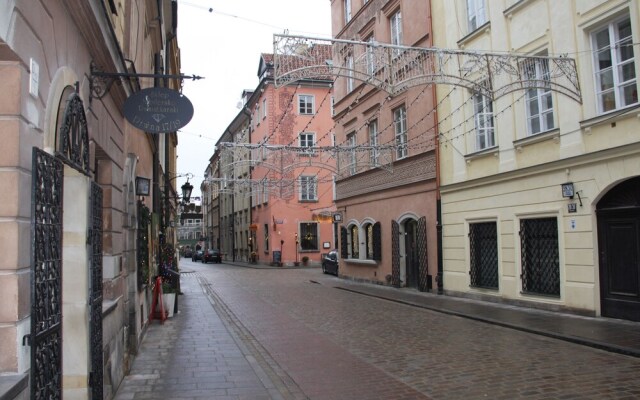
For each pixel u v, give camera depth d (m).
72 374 5.09
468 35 15.37
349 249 25.81
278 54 9.62
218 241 66.75
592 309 11.13
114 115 6.91
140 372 7.71
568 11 11.80
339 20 25.94
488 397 6.16
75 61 4.75
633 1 10.28
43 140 3.76
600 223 11.20
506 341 9.42
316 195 42.03
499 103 14.07
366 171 23.12
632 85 10.49
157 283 13.09
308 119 38.28
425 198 18.20
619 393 6.10
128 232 8.36
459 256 16.12
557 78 11.96
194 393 6.56
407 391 6.56
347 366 8.02
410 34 19.03
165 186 19.61
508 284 13.74
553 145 12.27
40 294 3.53
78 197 5.17
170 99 6.64
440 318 12.53
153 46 15.29
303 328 11.73
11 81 3.24
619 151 10.50
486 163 14.78
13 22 3.13
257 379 7.26
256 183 26.77
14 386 2.96
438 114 17.30
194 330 11.63
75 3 4.38
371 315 13.45
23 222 3.31
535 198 12.82
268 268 38.94
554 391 6.27
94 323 5.16
